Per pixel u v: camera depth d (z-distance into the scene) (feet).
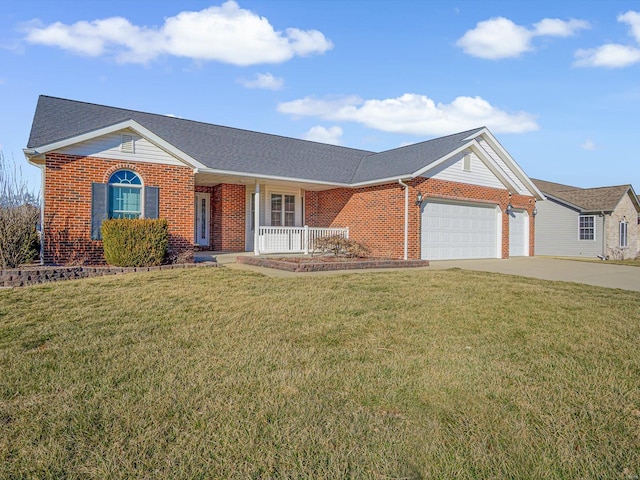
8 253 33.30
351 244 47.09
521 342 16.69
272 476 7.99
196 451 8.72
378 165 58.54
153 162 40.50
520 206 66.13
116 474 7.98
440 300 24.38
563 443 9.15
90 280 29.94
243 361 14.05
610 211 73.41
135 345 15.71
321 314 20.54
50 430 9.52
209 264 39.96
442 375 12.99
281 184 54.90
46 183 35.63
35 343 16.02
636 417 10.39
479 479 8.00
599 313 21.74
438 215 53.26
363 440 9.25
